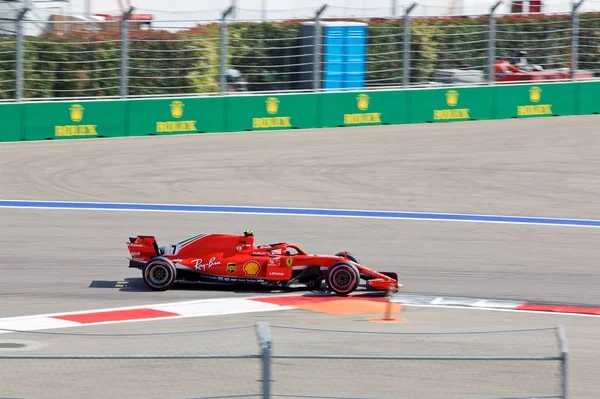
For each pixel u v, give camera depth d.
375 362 29.88
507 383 27.23
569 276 49.12
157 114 91.50
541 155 84.94
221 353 30.61
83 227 58.16
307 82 99.75
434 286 46.19
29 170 75.31
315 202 67.12
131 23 93.56
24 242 53.78
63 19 98.38
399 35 99.44
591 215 65.31
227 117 93.75
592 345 35.66
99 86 93.12
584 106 105.25
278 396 26.25
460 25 104.38
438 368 28.89
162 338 33.50
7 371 27.91
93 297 42.75
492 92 101.88
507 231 59.91
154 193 68.88
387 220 62.16
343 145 87.88
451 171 78.31
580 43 109.31
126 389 26.94
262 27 99.38
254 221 60.88
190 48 95.31
